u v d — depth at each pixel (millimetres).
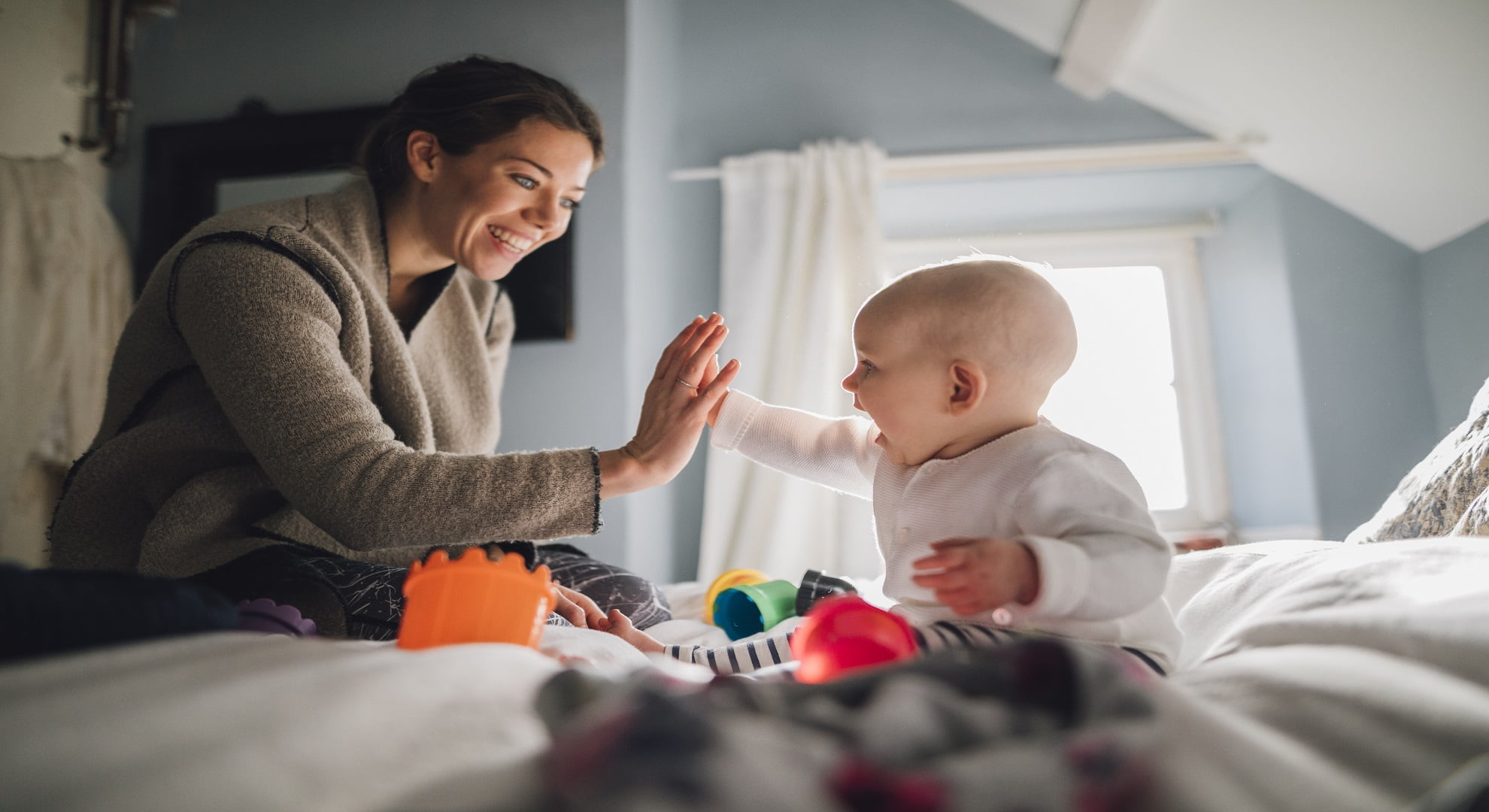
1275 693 504
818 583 1252
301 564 1006
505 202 1232
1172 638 770
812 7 2926
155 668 430
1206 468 2814
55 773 307
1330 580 728
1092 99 2785
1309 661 536
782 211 2666
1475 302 2311
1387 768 403
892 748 361
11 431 1914
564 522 914
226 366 949
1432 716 424
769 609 1214
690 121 2912
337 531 897
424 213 1266
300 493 902
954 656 447
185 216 2512
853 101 2861
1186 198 2822
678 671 698
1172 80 2566
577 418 2342
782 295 2598
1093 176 2723
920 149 2812
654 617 1337
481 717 418
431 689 429
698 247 2814
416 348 1350
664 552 2520
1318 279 2551
